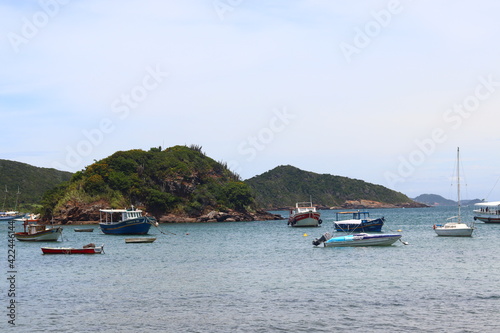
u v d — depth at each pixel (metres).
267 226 164.62
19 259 68.75
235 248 84.50
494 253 68.94
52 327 33.72
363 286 45.62
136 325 34.06
